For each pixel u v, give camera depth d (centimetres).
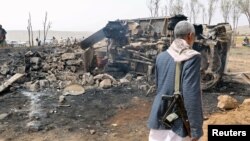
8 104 905
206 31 1177
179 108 293
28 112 820
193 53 287
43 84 1126
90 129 694
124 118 771
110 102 917
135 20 1436
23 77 1191
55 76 1223
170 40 1144
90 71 1329
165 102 302
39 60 1324
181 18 1141
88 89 1088
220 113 790
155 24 1323
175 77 293
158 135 309
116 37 1370
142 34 1352
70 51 1480
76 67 1299
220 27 1111
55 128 699
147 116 783
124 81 1185
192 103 276
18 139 636
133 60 1302
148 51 1207
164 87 304
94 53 1402
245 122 678
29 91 1072
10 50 2153
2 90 1035
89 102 920
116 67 1398
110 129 695
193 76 281
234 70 1772
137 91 1057
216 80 1103
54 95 1012
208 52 1106
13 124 726
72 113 812
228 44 1138
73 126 712
